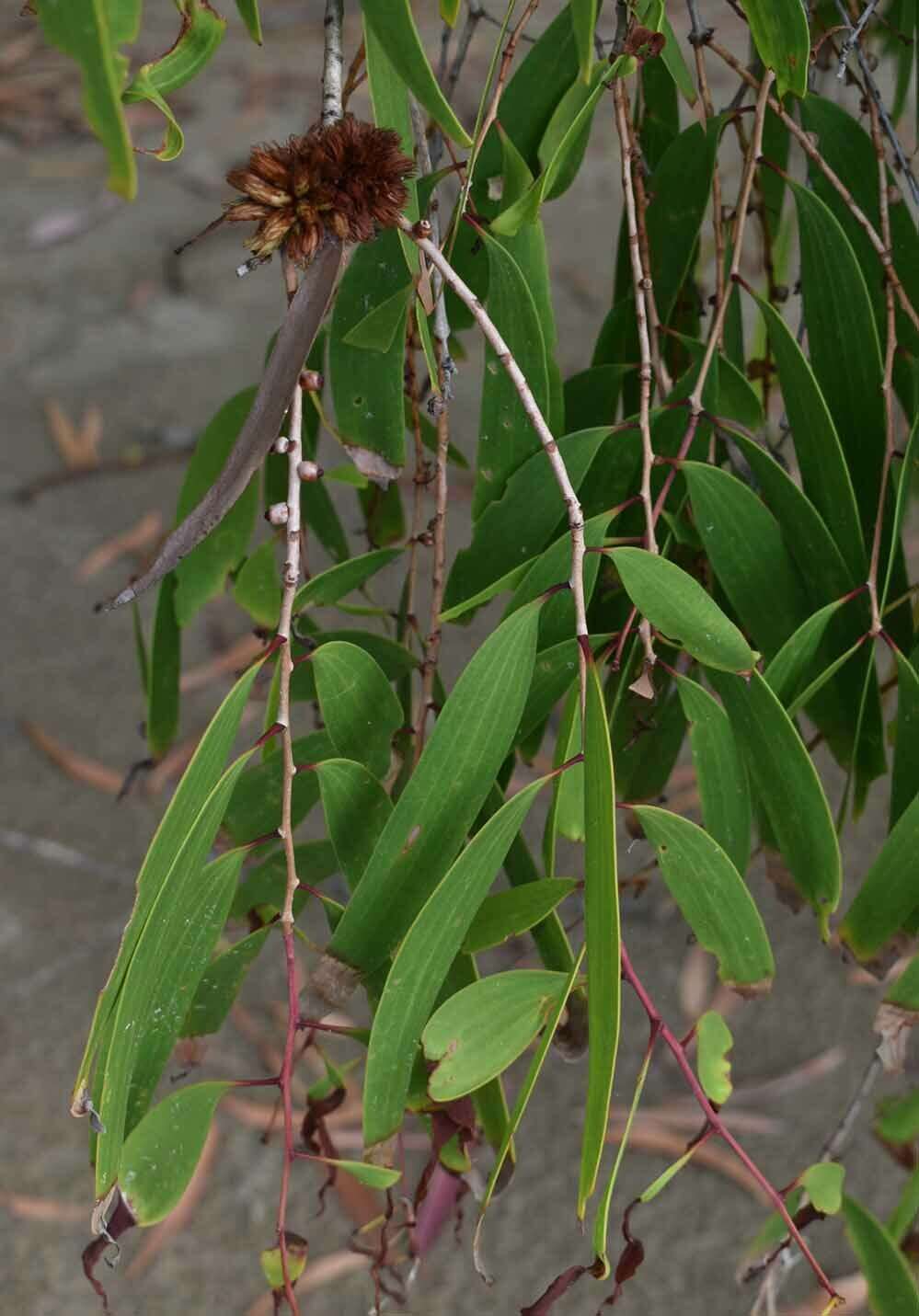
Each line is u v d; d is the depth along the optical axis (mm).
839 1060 2322
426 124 1212
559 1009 1077
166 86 1081
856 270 1170
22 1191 2121
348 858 1117
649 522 1130
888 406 1165
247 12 1089
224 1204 2121
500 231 1125
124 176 1001
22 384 4203
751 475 1194
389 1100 1095
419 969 1085
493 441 1166
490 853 1081
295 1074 2297
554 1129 2213
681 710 1219
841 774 2734
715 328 1162
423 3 5289
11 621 3295
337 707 1129
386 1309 1996
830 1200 1120
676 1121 2240
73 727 2998
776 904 2561
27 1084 2264
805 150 1162
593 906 1056
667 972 2447
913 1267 1229
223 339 4430
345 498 3279
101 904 2604
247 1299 2016
